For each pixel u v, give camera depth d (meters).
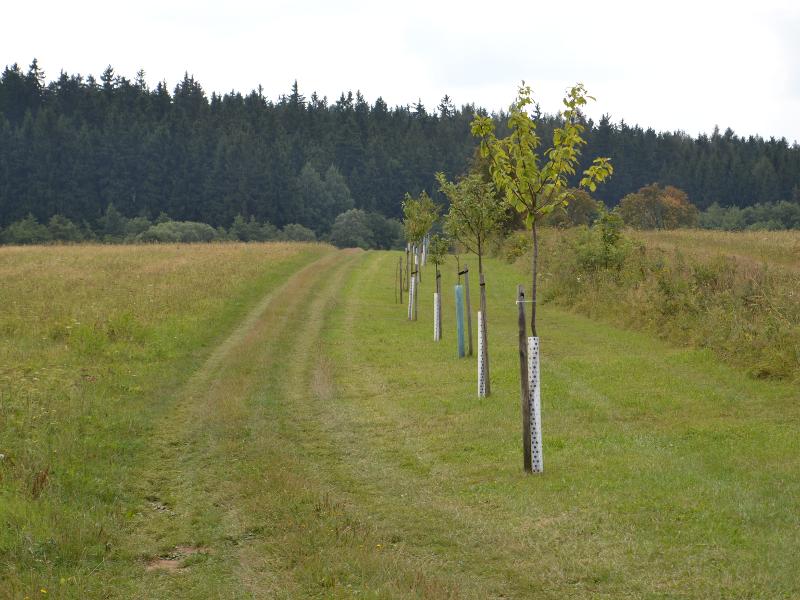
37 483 7.92
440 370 15.51
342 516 7.56
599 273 25.56
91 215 109.00
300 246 52.09
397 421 11.65
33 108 139.62
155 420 11.75
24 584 5.79
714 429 10.47
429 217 31.45
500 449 9.95
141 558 6.70
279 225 120.62
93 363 14.97
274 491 8.38
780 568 6.00
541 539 6.87
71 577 6.05
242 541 7.07
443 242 27.33
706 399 12.22
